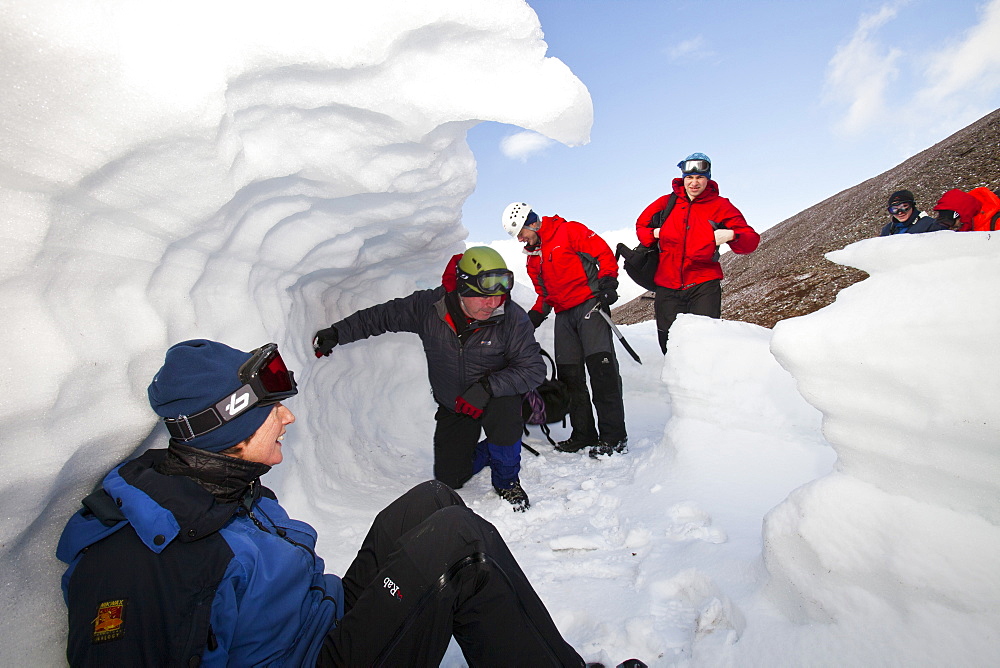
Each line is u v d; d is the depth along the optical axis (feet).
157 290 4.82
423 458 10.91
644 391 14.84
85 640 2.76
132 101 3.51
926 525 3.17
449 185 8.84
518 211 10.39
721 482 7.00
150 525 3.00
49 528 3.78
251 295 6.61
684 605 4.94
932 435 3.02
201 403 3.39
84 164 3.42
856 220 35.83
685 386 8.09
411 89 5.84
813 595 3.72
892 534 3.32
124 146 3.57
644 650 4.50
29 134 3.17
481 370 8.39
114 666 2.72
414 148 7.04
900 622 3.25
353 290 10.66
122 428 4.01
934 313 2.90
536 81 6.27
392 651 3.26
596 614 5.06
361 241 8.41
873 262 3.37
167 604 2.90
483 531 3.67
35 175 3.27
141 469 3.51
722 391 7.80
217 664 2.95
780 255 40.96
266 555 3.43
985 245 2.83
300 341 8.14
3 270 3.23
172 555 3.04
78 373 3.61
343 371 10.23
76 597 2.89
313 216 7.10
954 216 14.49
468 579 3.38
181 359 3.42
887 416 3.20
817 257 32.71
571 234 10.39
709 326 8.35
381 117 6.03
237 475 3.53
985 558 2.96
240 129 5.13
